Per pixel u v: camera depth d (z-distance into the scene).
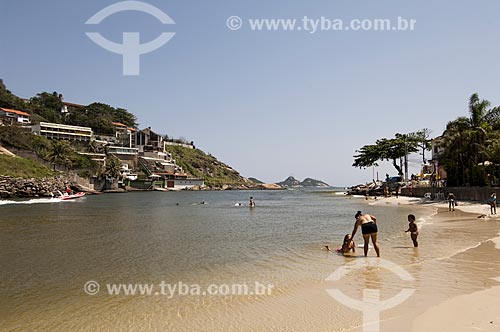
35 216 39.25
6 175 79.56
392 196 81.75
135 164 167.62
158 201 79.75
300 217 38.16
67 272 13.72
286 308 9.59
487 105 56.53
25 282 12.38
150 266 14.65
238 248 18.66
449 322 8.10
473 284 11.17
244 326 8.48
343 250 16.95
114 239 22.14
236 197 110.75
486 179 53.41
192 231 26.14
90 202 72.00
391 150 102.50
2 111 138.12
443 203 51.38
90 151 143.75
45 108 169.00
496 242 18.47
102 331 8.34
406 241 19.67
